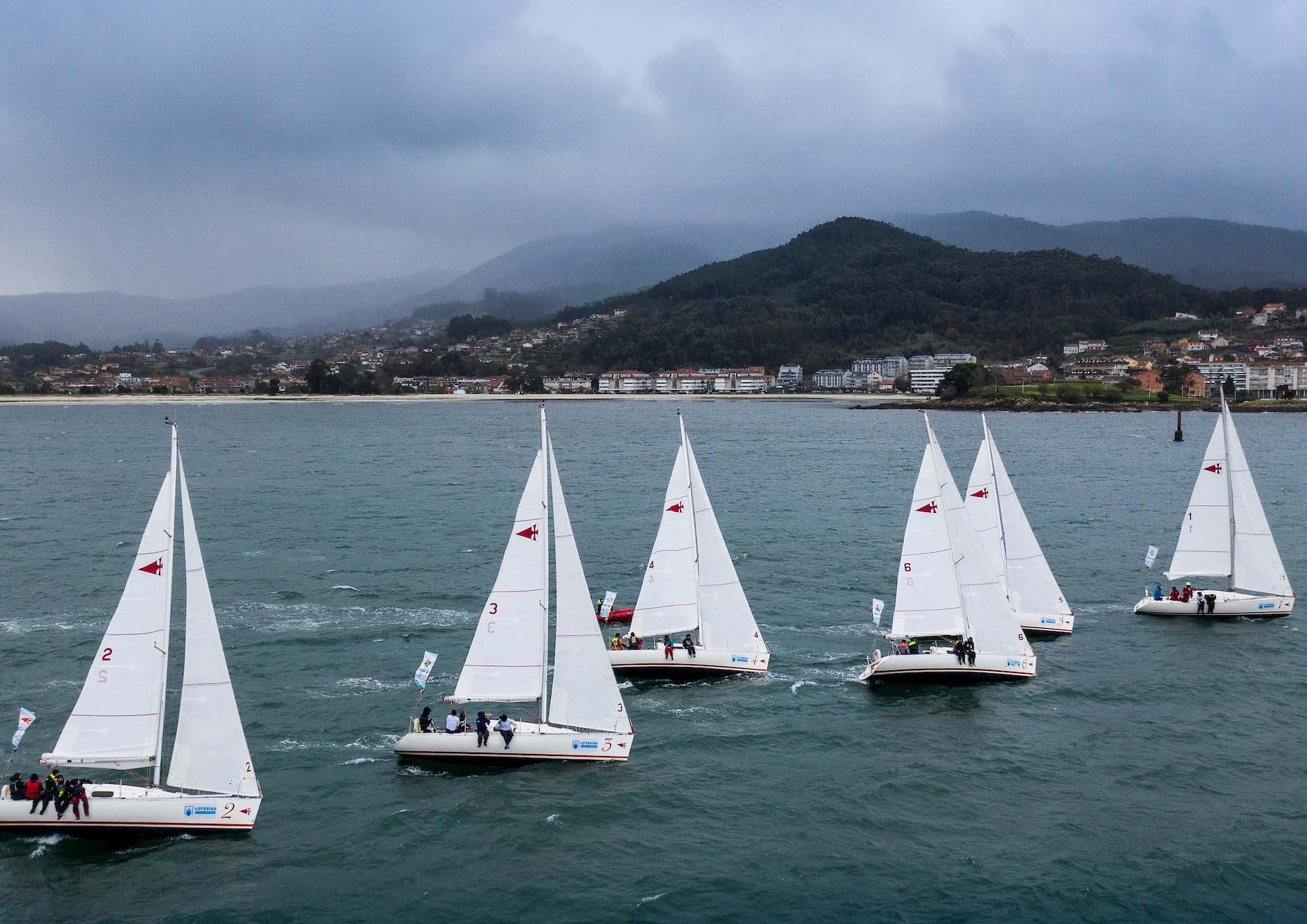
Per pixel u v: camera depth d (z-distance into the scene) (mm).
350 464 173500
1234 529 71938
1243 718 53406
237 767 41594
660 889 37500
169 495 41156
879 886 37594
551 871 38812
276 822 42375
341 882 38062
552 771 47281
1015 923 35125
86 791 41375
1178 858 39219
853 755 49062
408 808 43594
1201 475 72375
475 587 80562
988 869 38688
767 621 71500
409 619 71250
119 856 39688
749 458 188875
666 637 60031
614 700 48625
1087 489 139625
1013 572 68312
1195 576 75000
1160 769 47344
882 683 58781
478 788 45531
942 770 47344
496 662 48469
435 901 36875
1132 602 76625
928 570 59312
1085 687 57969
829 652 64625
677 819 42781
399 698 55844
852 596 79000
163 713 45219
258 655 62812
